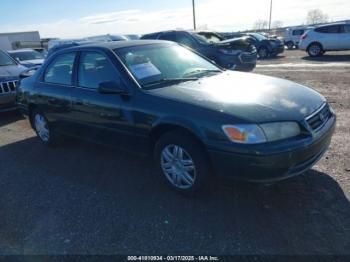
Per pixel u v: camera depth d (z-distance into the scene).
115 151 4.93
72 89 4.43
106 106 3.89
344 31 16.89
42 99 5.02
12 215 3.39
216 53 9.48
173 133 3.34
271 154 2.80
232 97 3.25
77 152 5.04
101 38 22.44
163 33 11.02
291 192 3.39
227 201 3.32
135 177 4.01
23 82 5.65
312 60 15.82
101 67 4.06
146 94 3.54
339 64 13.35
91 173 4.23
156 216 3.17
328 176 3.66
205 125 3.01
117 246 2.80
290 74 11.35
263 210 3.13
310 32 17.86
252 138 2.83
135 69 3.86
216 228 2.93
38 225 3.18
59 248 2.82
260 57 19.78
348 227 2.81
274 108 3.04
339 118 5.69
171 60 4.28
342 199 3.21
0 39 29.17
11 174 4.41
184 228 2.96
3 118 7.66
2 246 2.90
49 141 5.28
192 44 10.09
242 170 2.92
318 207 3.12
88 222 3.16
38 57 15.18
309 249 2.60
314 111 3.22
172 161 3.46
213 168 3.11
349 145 4.46
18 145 5.62
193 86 3.66
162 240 2.83
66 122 4.72
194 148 3.19
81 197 3.64
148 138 3.58
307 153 3.00
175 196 3.50
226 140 2.91
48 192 3.82
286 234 2.78
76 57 4.47
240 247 2.67
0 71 7.61
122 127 3.80
